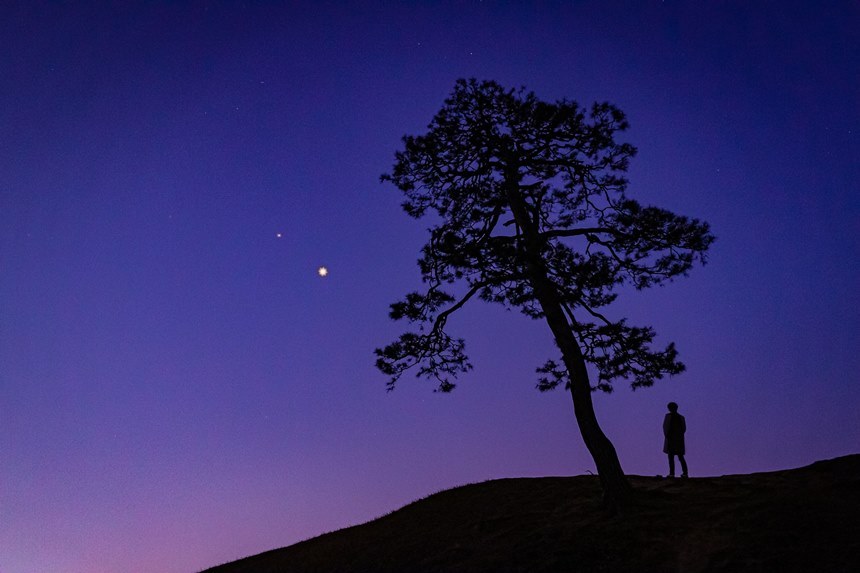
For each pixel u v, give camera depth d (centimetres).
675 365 1686
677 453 1848
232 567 2284
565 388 1741
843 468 1543
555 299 1742
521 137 1872
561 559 1327
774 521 1272
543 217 1861
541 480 2150
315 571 1800
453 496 2245
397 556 1692
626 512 1491
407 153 1878
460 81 1922
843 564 1035
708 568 1141
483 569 1400
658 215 1670
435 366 1869
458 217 1873
